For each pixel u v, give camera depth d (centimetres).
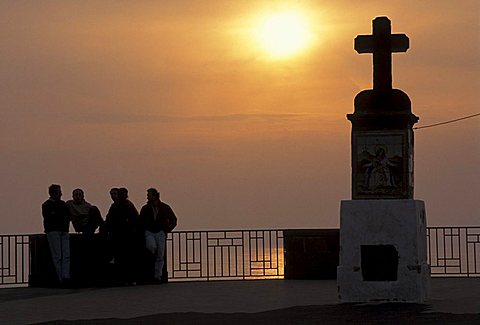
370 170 2852
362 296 2823
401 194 2831
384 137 2844
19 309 2889
